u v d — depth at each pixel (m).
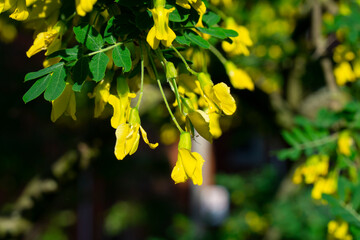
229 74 1.64
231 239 6.59
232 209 9.48
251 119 5.20
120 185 8.62
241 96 3.92
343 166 2.10
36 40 1.23
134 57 1.26
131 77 1.27
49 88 1.16
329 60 2.87
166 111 3.57
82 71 1.17
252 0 4.55
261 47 4.39
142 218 8.72
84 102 3.55
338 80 2.43
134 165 7.02
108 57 1.19
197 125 1.24
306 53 3.72
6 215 4.00
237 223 6.70
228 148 11.03
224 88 1.21
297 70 4.03
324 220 4.93
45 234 8.02
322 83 3.91
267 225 6.46
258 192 7.05
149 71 1.29
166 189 9.48
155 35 1.14
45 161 4.78
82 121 3.83
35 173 4.89
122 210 8.62
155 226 8.78
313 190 2.09
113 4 1.24
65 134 4.48
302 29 3.69
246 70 4.35
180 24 1.24
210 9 1.60
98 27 1.27
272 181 7.14
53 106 1.20
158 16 1.13
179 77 1.31
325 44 2.97
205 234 7.15
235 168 11.04
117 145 1.20
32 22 1.33
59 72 1.17
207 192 9.59
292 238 5.30
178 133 2.66
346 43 2.43
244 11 4.53
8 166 4.79
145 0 1.18
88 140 3.85
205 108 1.56
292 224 5.32
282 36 4.41
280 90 4.43
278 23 4.83
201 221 9.09
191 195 9.60
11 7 1.21
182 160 1.21
